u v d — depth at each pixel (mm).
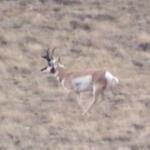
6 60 111188
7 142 82875
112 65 112625
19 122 88500
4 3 137750
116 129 86938
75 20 133125
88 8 140000
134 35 129500
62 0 141250
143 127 88312
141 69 113312
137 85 103938
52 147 81750
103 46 122750
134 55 119812
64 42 123125
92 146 82562
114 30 130750
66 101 96188
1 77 103938
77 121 89000
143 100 97812
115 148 82562
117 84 99812
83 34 127000
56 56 115562
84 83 90875
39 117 90562
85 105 94062
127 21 136000
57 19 133250
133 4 144000
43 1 140500
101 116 91125
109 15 137500
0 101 94250
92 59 115062
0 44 119312
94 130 86188
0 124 87188
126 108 93500
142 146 83500
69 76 91938
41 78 104875
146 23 136375
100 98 95562
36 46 118750
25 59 112938
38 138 84312
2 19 131000
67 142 83625
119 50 120938
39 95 98125
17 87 100812
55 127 87062
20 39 122125
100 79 90250
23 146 82125
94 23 133000
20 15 133000
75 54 117562
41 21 131125
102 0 144375
